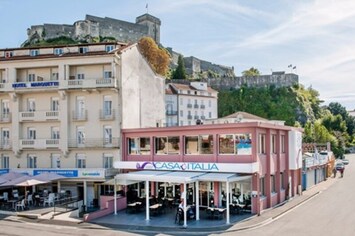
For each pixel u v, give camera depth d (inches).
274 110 4921.3
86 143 1756.9
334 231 1117.1
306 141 4143.7
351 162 4047.7
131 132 1696.6
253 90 5167.3
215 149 1459.2
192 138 1526.8
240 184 1443.2
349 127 6692.9
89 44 1879.9
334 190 2021.4
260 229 1148.5
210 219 1286.9
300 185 1838.1
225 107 5073.8
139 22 5605.3
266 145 1502.2
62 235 1096.8
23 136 1865.2
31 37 4849.9
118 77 1750.7
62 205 1550.2
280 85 5231.3
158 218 1336.1
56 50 1913.1
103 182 1689.2
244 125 1401.3
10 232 1132.5
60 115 1788.9
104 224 1253.7
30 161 1851.6
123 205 1521.9
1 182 1557.6
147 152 1662.2
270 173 1498.5
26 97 1871.3
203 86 4126.5
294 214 1380.4
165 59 4667.8
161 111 2112.5
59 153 1811.0
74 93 1800.0
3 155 1883.6
